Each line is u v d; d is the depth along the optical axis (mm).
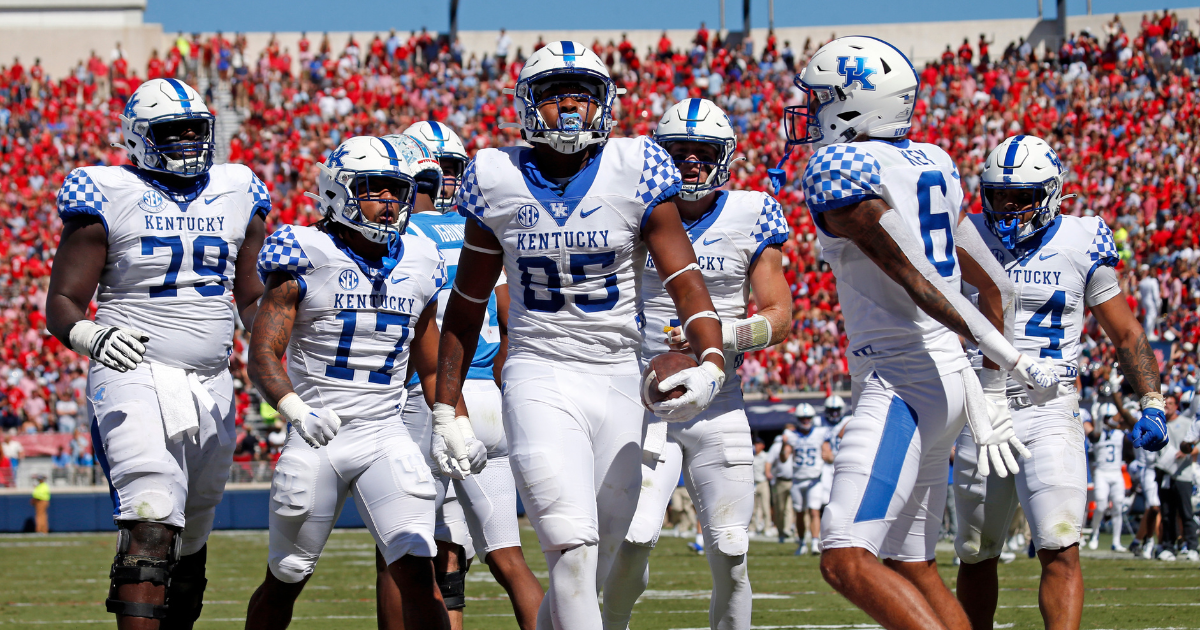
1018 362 6953
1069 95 54344
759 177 48906
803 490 25172
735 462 9539
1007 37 60969
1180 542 22734
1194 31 57469
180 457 9133
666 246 7145
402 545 8617
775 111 55000
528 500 7137
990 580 9773
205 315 9438
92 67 55875
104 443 8984
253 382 8469
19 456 34906
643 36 61594
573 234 7078
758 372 39438
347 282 8703
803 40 61719
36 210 46938
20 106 52969
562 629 6988
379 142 8781
